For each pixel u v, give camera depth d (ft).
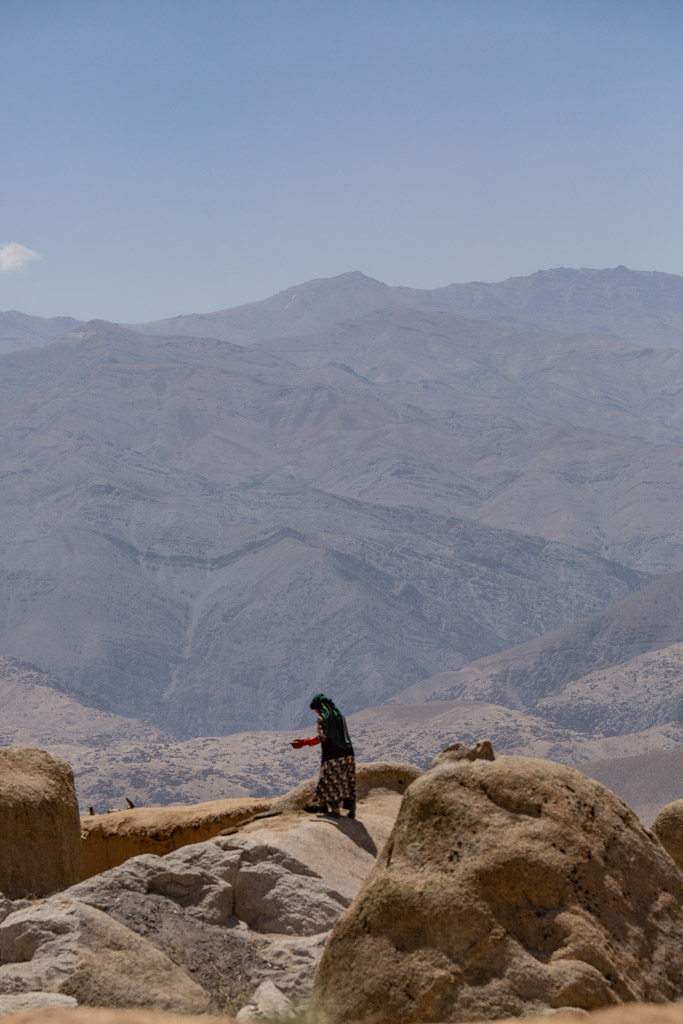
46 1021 16.01
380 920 19.15
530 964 17.84
